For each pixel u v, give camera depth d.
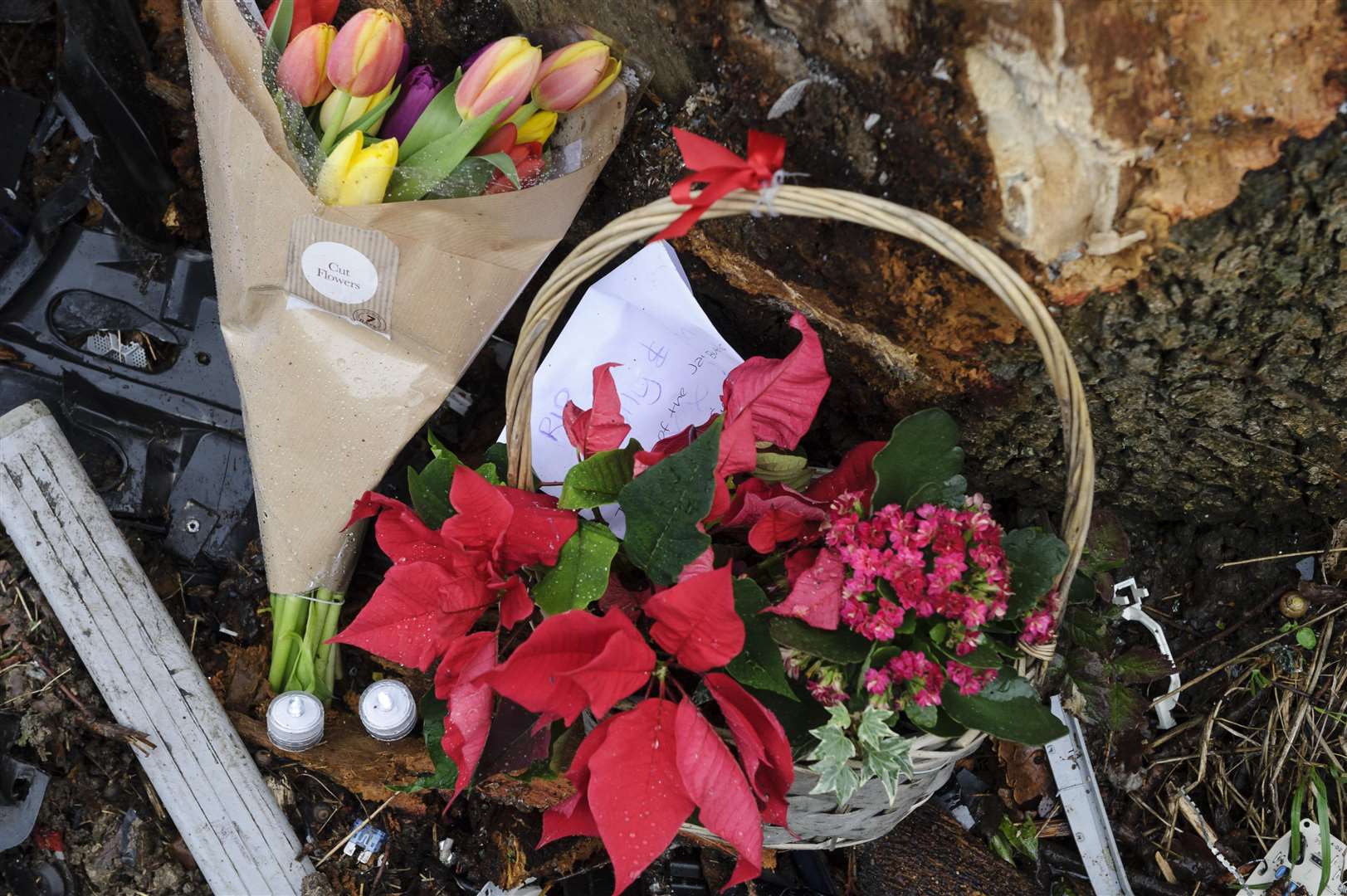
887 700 0.98
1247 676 1.41
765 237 1.23
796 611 0.97
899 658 0.97
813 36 1.04
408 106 1.25
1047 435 1.29
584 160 1.31
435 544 1.05
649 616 1.00
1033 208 1.00
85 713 1.41
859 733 0.98
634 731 0.91
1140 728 1.33
